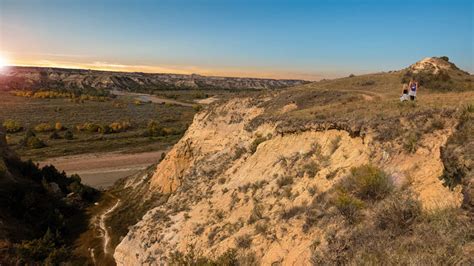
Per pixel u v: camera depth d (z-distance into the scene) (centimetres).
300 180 1630
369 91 3366
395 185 1178
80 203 4316
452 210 905
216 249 1527
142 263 2031
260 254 1319
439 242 807
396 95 2903
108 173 6212
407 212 975
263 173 1978
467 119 1202
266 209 1596
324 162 1634
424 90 3325
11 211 3441
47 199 3978
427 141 1246
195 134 4219
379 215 1027
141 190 4416
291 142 2045
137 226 2438
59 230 3456
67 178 4941
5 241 2789
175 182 3984
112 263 2836
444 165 1059
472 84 3372
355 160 1479
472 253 729
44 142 8162
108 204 4369
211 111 4319
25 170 4566
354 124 1617
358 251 952
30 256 2725
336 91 3388
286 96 3672
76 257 3003
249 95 4188
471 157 973
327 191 1374
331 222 1163
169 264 1616
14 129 9212
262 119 2848
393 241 909
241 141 2878
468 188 898
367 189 1185
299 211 1373
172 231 2050
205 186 2489
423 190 1078
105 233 3462
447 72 4009
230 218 1791
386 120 1504
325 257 1028
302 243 1198
